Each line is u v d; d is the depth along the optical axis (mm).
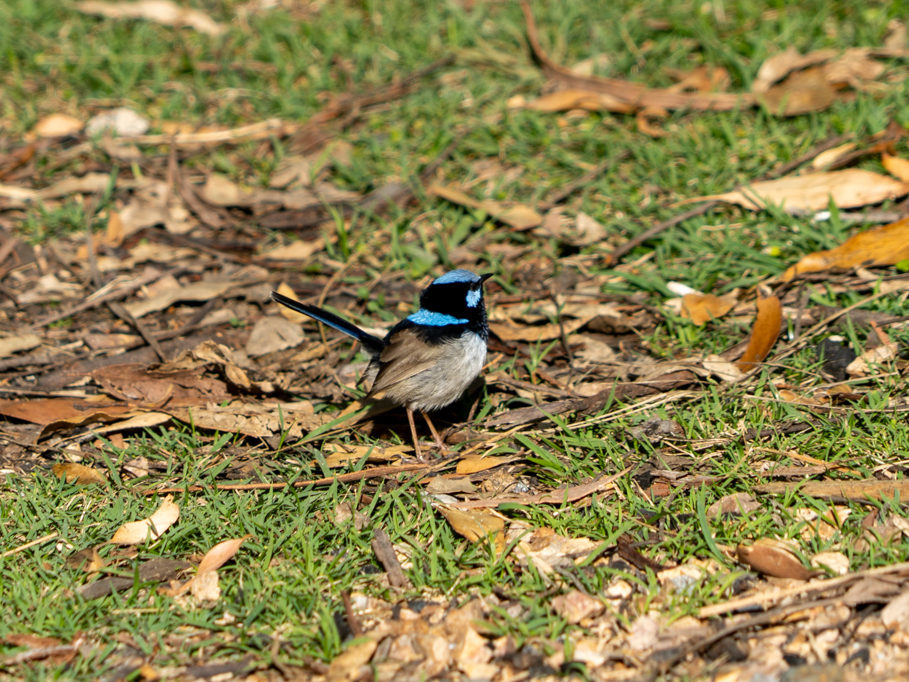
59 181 15117
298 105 16391
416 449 9664
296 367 11211
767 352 10242
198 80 17078
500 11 18312
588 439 9289
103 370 10781
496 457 9336
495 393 10625
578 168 14352
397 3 18859
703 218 12812
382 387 9422
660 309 11562
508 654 6941
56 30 18797
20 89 17172
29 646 7203
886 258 11375
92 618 7516
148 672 6957
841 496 8180
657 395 10031
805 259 11523
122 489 9156
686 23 17062
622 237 13062
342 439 9984
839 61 15102
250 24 18875
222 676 6938
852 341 10344
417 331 9539
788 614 7008
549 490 8922
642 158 14133
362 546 8148
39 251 13766
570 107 15484
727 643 6855
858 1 16938
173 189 14734
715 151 13961
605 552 7941
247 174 15078
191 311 12539
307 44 17891
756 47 15969
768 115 14406
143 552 8320
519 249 13031
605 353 11023
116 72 17281
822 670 6441
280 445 9531
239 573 7957
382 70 17125
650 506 8352
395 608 7512
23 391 10766
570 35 17391
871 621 6930
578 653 6918
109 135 15656
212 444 9867
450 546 8023
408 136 15547
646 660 6812
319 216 14070
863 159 13406
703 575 7523
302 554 8086
